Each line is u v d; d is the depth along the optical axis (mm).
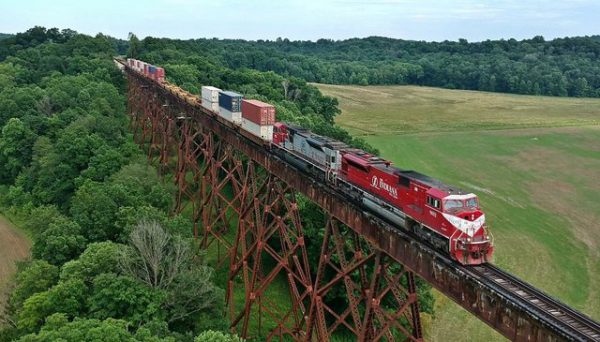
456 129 156250
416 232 31484
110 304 38469
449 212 28031
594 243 75250
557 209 88875
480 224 27672
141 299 38969
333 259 52281
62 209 69688
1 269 60469
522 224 82125
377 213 34656
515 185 101875
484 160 120375
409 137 144000
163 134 77938
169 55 153125
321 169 41062
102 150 73562
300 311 53406
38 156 81688
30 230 66250
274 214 46156
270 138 49156
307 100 131125
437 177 106312
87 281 42250
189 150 67438
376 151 84625
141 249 42875
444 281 26531
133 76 117625
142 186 62000
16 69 133000
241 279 57469
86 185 64500
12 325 43469
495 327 23453
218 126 60094
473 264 27344
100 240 51562
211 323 41688
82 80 115688
